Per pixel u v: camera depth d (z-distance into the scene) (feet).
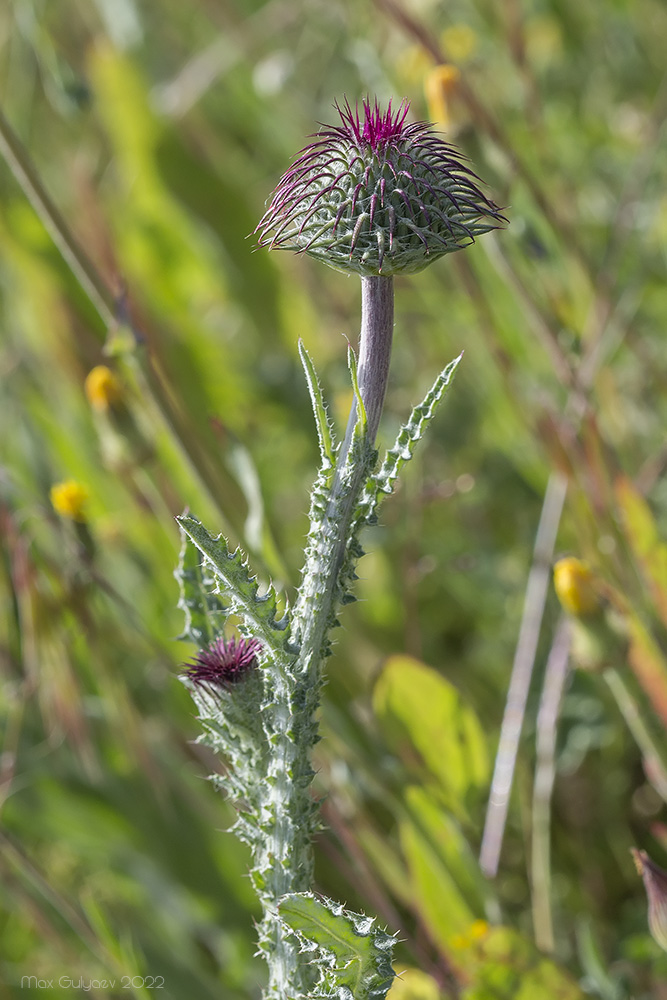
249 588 2.04
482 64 4.05
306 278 4.62
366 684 3.20
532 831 2.82
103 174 5.22
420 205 2.04
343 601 2.07
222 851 2.96
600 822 3.00
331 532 2.06
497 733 3.14
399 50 3.66
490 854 2.70
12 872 2.99
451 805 2.69
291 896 2.02
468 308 3.47
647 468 3.16
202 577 2.21
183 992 2.87
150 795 2.99
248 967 2.86
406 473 3.34
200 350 4.27
